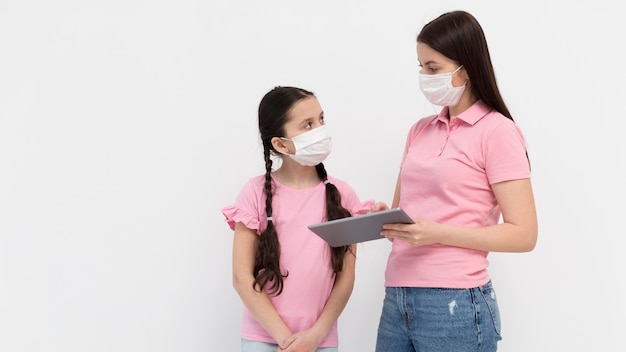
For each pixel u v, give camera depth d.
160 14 2.10
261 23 2.09
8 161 2.08
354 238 1.42
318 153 1.55
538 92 2.04
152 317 2.06
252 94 2.08
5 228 2.07
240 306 2.05
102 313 2.06
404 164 1.51
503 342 2.03
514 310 2.03
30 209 2.07
